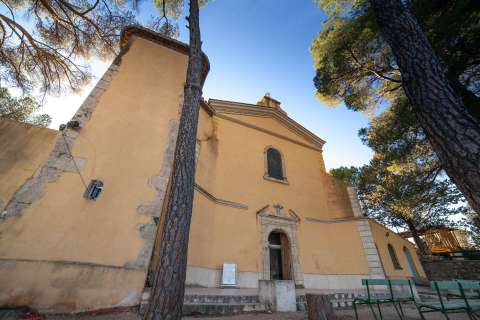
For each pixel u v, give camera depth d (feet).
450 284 12.20
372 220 37.40
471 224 52.06
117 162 18.52
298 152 44.32
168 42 28.45
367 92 31.76
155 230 17.16
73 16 26.00
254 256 28.68
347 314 18.44
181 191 10.27
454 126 7.42
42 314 12.25
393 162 29.32
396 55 9.78
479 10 18.34
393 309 21.40
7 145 17.75
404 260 42.42
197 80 14.49
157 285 8.06
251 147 38.19
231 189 31.96
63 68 26.99
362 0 27.66
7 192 16.06
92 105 20.11
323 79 32.17
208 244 25.86
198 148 30.01
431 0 20.76
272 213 33.42
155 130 21.59
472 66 22.09
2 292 12.17
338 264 33.47
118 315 13.32
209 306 16.21
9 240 13.44
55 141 17.30
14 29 24.12
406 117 25.21
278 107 50.01
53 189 15.69
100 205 16.46
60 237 14.51
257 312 17.43
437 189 29.63
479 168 6.54
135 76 24.02
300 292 25.07
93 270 14.37
